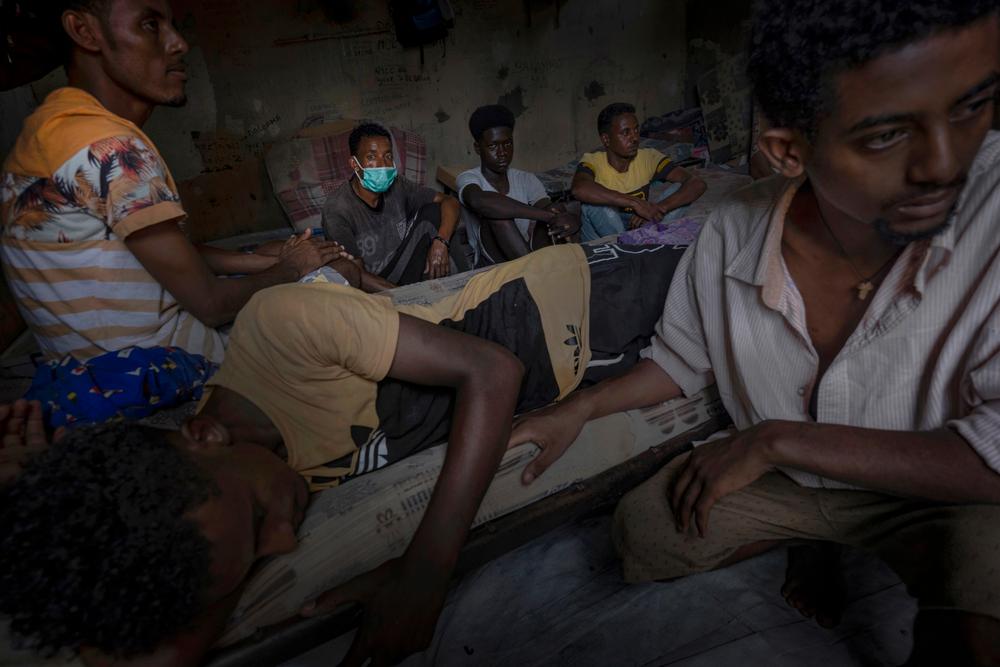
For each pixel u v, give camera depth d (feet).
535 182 10.69
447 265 9.16
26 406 3.92
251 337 3.60
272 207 12.62
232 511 2.90
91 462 2.61
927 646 2.88
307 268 5.91
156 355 4.48
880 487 2.91
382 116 12.87
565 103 14.70
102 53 4.58
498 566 4.59
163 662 2.75
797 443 3.09
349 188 8.84
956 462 2.68
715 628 3.91
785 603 4.02
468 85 13.47
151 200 4.39
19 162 4.43
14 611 2.46
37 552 2.43
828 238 3.08
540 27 13.75
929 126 2.16
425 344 3.58
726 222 3.72
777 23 2.36
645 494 4.01
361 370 3.59
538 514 4.05
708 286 3.87
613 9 14.39
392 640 3.17
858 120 2.23
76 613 2.44
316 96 12.23
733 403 4.12
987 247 2.68
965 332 2.78
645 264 5.14
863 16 2.05
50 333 4.91
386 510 3.70
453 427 3.54
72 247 4.50
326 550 3.50
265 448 3.49
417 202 9.35
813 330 3.41
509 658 3.88
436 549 3.29
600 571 4.47
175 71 4.90
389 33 12.37
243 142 11.94
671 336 4.32
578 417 4.20
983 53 2.03
